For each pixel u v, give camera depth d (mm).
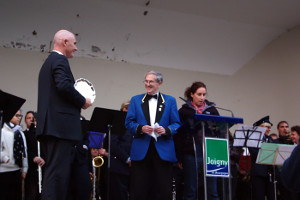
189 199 4137
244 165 5918
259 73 9359
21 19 7445
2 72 7484
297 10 8273
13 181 4984
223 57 9109
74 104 3500
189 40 8602
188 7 7895
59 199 3311
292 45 9055
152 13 7934
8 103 3699
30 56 7707
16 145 5055
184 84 8875
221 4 7887
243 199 6406
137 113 4180
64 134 3379
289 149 4617
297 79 8891
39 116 3406
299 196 5684
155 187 4203
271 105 9234
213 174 3518
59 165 3361
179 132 4105
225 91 9180
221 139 3607
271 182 5762
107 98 8156
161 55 8656
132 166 4070
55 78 3404
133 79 8453
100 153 5465
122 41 8242
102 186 5848
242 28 8734
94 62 8219
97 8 7637
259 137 4863
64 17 7637
